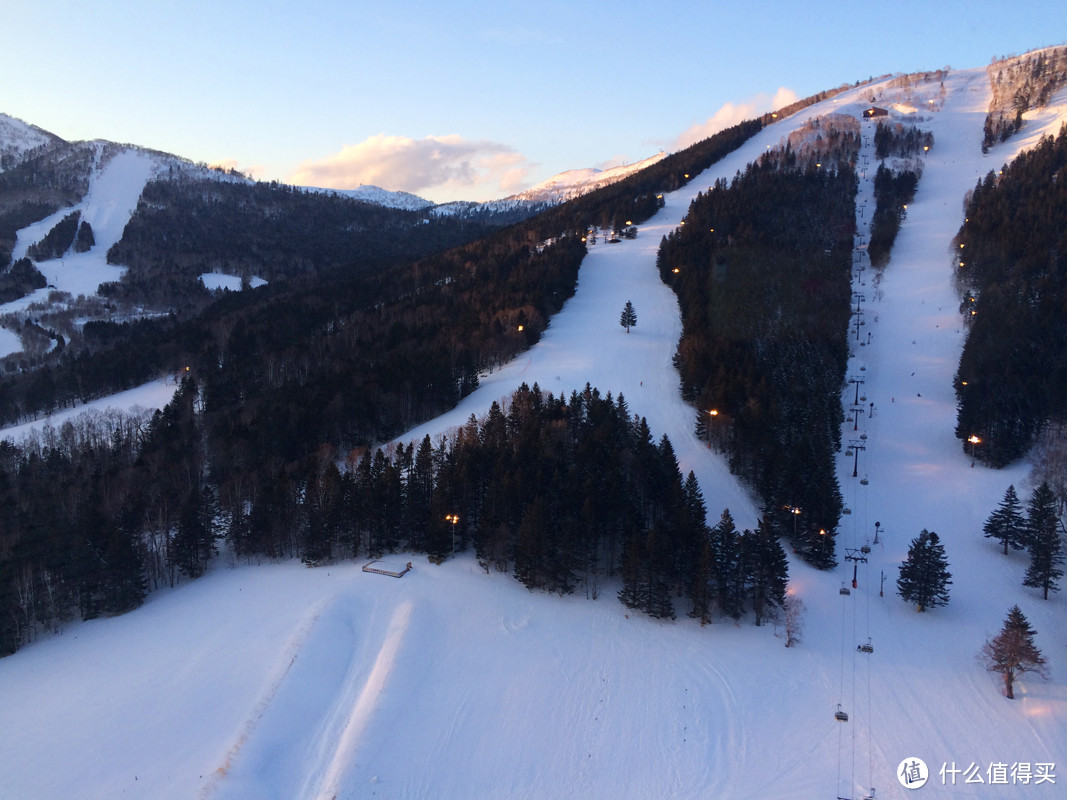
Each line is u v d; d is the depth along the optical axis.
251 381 127.25
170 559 76.06
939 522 82.75
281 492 80.44
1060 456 81.38
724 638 63.09
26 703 56.78
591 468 77.19
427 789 47.75
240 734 50.06
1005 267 134.00
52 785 47.47
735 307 130.00
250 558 81.12
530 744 51.78
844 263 159.62
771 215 183.00
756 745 51.62
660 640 62.69
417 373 111.75
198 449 101.88
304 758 50.00
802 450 80.06
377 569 72.12
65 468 97.38
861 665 59.59
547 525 69.44
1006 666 55.03
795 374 104.38
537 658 60.19
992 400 94.38
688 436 97.69
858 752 50.72
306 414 101.19
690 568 67.31
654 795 47.75
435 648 61.06
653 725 53.34
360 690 56.31
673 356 121.62
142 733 51.69
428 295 164.75
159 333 182.25
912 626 64.81
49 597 68.94
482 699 55.62
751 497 85.62
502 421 89.75
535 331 137.88
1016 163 192.25
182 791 45.97
